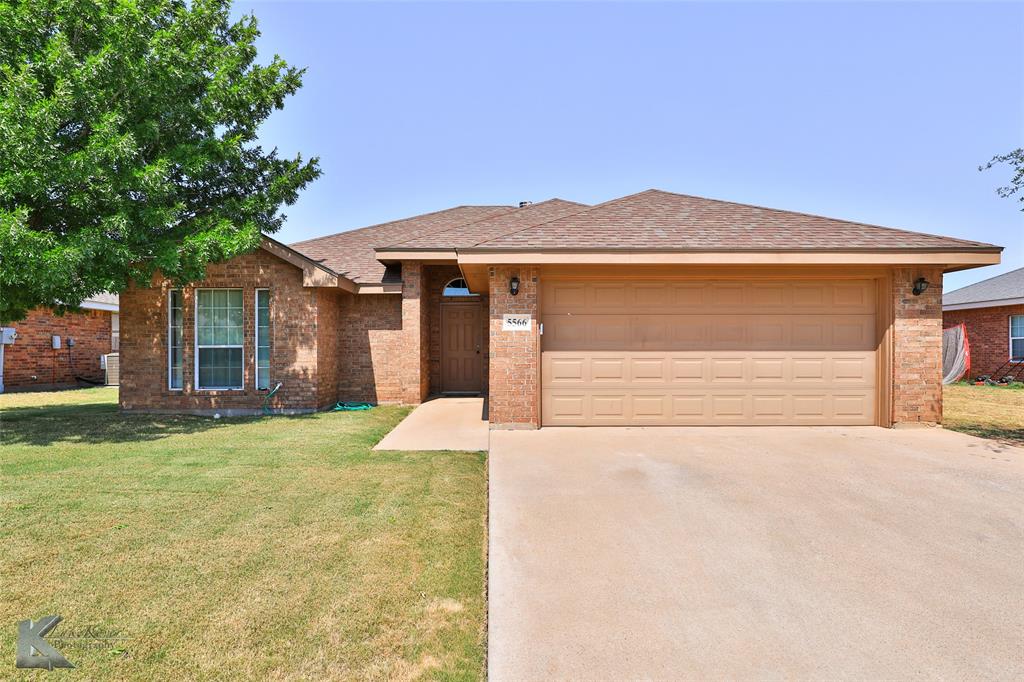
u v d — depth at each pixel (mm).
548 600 2941
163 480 5293
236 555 3514
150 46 7785
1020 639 2572
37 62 7105
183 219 9570
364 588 3090
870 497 4719
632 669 2346
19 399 12859
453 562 3463
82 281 7637
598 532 3914
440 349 12656
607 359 8203
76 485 5098
